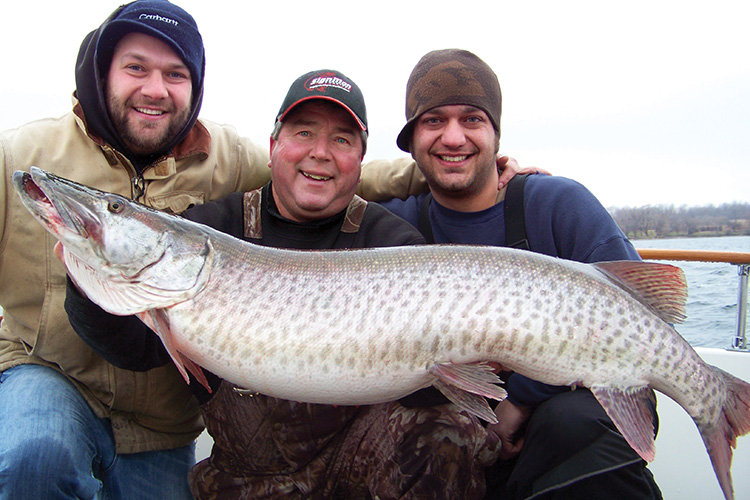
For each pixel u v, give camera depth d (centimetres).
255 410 95
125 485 105
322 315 85
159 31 103
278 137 99
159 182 108
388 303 85
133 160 108
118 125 104
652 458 84
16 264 99
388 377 86
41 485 85
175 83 107
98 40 100
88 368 99
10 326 102
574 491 87
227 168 117
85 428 97
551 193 109
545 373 88
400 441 92
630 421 87
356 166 100
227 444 97
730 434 91
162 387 104
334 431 95
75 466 90
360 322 85
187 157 112
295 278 87
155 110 105
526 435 95
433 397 94
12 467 84
